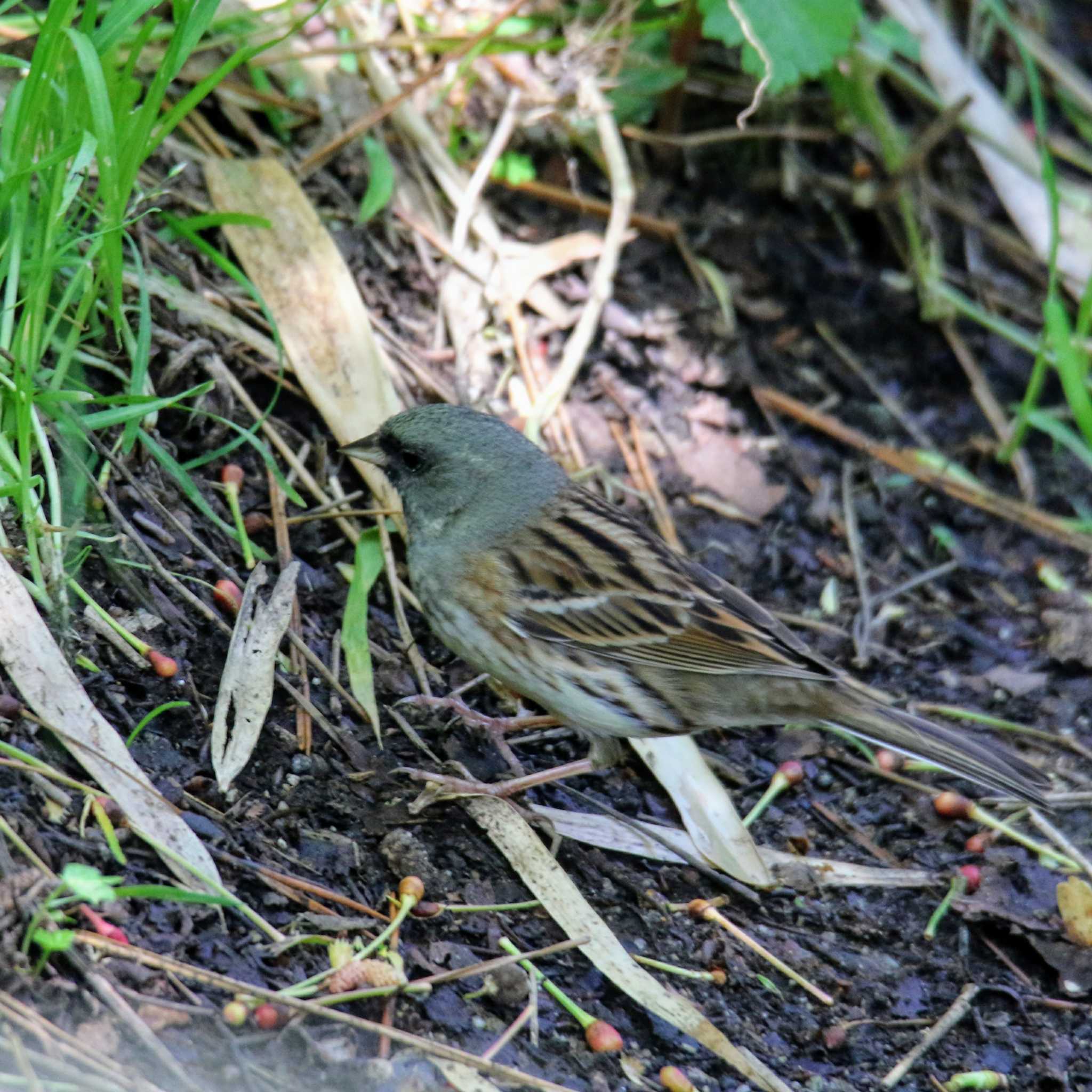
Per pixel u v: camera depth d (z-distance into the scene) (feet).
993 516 42.19
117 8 30.37
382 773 30.32
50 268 28.63
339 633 32.99
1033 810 34.60
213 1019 23.43
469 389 39.17
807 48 41.32
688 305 43.42
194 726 28.71
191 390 31.04
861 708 31.37
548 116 44.06
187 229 34.30
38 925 22.93
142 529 31.45
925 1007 29.78
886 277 46.24
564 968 27.91
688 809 32.45
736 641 31.09
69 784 25.72
